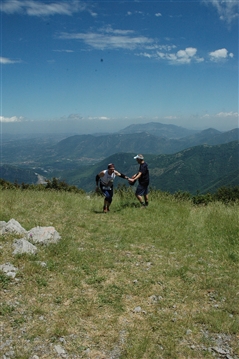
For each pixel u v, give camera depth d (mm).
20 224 9000
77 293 5281
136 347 3941
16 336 4023
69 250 7164
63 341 4004
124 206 12961
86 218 10758
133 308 4922
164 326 4457
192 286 5801
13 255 6488
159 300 5207
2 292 5047
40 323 4340
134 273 6250
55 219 10164
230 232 9312
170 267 6684
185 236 9031
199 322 4641
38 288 5289
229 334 4363
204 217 11078
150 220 10789
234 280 6160
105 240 8367
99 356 3785
